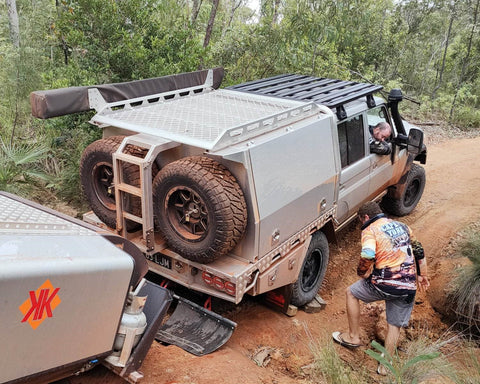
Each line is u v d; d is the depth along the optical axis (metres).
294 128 4.45
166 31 8.01
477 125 13.98
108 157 4.17
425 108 14.28
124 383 3.23
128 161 3.91
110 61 7.36
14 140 6.93
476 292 4.95
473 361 4.15
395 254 4.24
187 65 7.69
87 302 2.56
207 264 4.03
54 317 2.40
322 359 3.97
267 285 4.35
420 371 3.88
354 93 5.61
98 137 6.65
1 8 11.35
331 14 10.55
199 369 3.66
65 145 6.91
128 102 5.00
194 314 4.30
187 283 4.24
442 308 5.33
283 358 4.33
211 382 3.54
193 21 10.96
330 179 5.09
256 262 4.09
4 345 2.20
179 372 3.56
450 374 3.88
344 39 11.43
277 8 10.81
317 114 5.00
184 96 5.76
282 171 4.25
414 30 15.98
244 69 10.12
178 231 3.95
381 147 6.17
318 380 4.01
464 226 7.12
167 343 4.04
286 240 4.48
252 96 5.64
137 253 3.11
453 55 16.31
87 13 7.46
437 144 12.11
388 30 15.81
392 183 7.04
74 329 2.55
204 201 3.71
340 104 5.15
